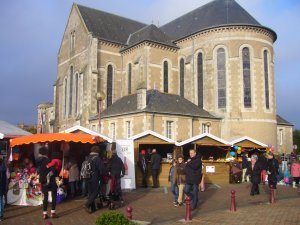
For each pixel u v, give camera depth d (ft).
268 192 61.00
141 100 104.27
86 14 148.97
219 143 77.92
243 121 117.50
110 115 115.55
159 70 132.57
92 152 42.06
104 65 138.92
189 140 74.13
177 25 152.25
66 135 48.03
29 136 48.14
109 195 45.34
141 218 38.34
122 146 63.82
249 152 91.81
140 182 69.82
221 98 121.39
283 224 34.27
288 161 87.25
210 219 36.99
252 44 121.29
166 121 105.29
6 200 46.50
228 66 120.78
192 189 44.78
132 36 152.46
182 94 136.56
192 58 130.72
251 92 119.14
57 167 39.70
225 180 76.23
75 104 144.77
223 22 125.70
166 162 70.85
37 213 41.24
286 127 161.27
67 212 41.91
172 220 36.96
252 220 36.19
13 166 51.52
